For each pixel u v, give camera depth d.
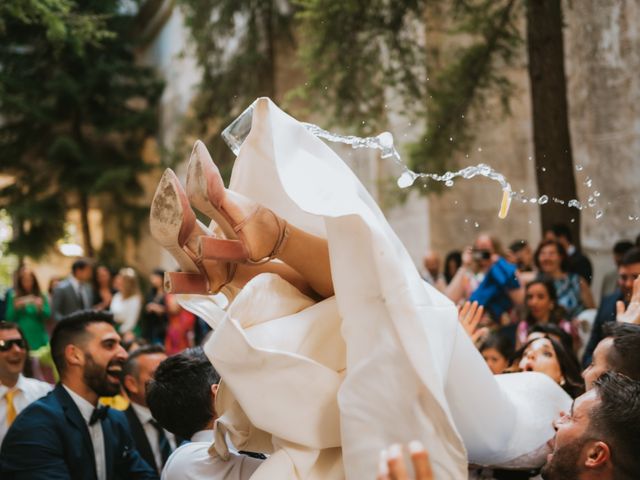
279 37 16.47
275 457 2.36
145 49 24.11
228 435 2.82
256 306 2.40
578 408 2.54
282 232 2.32
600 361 3.15
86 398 4.40
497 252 8.69
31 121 20.44
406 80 11.17
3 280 22.97
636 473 2.44
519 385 2.99
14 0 7.20
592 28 11.73
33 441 4.14
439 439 2.14
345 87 11.18
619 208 11.88
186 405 3.57
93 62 20.78
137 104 24.22
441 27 12.09
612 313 6.53
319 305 2.42
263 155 2.39
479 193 14.32
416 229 14.70
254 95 16.55
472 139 11.44
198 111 17.23
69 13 8.22
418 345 2.13
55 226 21.02
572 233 9.66
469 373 2.44
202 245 2.23
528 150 14.09
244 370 2.30
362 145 2.64
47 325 11.94
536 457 2.81
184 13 16.53
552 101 9.70
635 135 11.63
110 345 4.38
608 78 11.75
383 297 2.17
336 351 2.40
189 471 3.13
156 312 12.21
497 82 11.34
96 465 4.38
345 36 11.01
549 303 6.93
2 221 22.58
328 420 2.31
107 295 12.39
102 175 20.83
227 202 2.26
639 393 2.48
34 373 8.16
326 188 2.24
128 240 23.31
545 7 9.75
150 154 23.22
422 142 11.27
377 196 14.28
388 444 2.15
